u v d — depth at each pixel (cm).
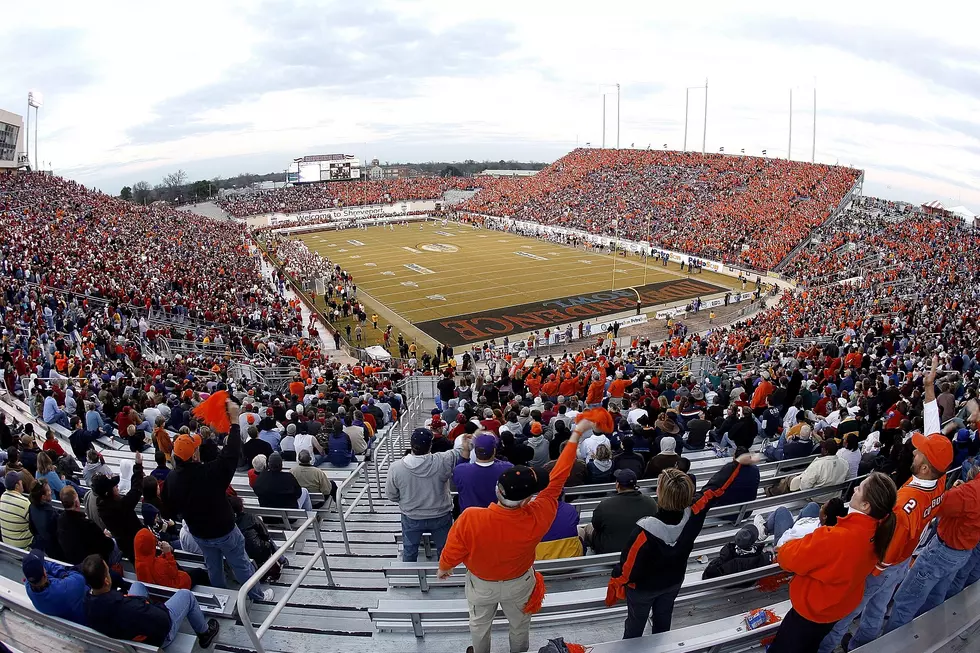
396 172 17325
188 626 490
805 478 727
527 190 9131
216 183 16025
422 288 4981
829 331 2912
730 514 707
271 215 8906
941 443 374
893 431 895
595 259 6116
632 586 410
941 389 1212
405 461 567
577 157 9956
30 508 584
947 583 470
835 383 1594
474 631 410
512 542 368
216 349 2739
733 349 2766
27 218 4109
